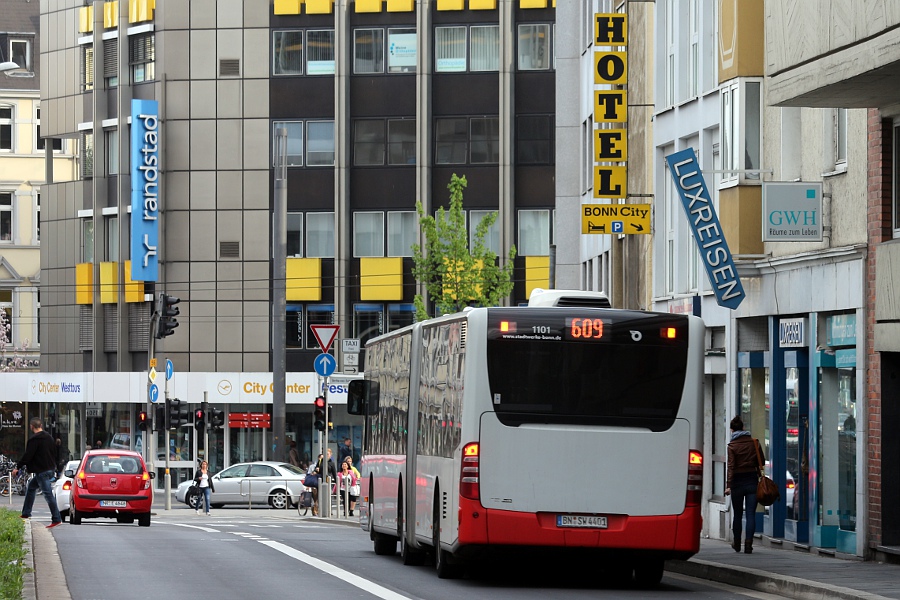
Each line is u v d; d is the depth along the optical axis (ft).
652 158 181.78
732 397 150.20
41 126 368.48
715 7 161.48
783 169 137.18
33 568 94.79
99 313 349.20
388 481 126.93
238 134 337.31
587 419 95.86
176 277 339.16
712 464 160.25
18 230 458.09
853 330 122.72
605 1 234.17
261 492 290.97
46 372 362.53
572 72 264.52
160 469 339.57
